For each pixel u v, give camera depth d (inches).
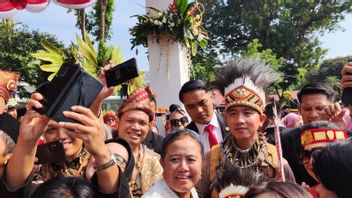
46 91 79.9
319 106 148.0
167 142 102.7
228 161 121.5
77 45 213.6
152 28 307.3
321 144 107.7
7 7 215.6
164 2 316.8
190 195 109.4
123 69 94.3
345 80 133.3
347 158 69.5
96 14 617.9
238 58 130.6
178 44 312.5
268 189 66.3
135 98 133.2
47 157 92.5
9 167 83.3
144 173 122.2
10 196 83.9
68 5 222.4
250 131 120.5
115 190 79.1
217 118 185.8
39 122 81.0
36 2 218.5
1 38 678.5
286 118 240.1
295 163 136.7
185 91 181.3
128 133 129.3
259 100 122.0
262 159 121.6
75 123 74.2
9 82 100.0
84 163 106.4
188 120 236.5
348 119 156.1
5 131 96.0
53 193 78.6
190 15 308.7
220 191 107.0
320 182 73.4
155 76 316.8
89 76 79.8
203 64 692.1
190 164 100.3
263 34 1620.3
